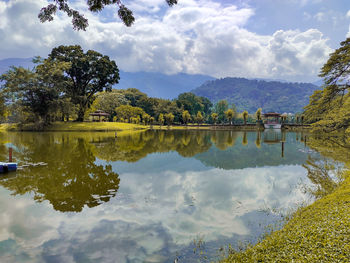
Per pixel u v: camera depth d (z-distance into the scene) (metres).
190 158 20.55
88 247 6.30
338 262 4.03
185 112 95.56
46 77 49.94
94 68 56.97
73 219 8.07
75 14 6.84
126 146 28.11
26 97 48.56
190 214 8.48
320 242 4.77
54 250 6.16
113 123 66.44
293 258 4.51
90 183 12.49
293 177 14.07
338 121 22.67
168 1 6.84
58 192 10.99
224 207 9.12
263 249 5.33
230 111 84.25
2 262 5.62
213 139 40.09
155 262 5.62
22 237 6.84
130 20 7.04
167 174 14.66
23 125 53.09
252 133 57.56
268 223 7.62
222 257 5.69
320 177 13.79
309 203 9.31
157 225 7.59
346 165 16.41
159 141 35.38
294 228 6.08
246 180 13.36
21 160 18.58
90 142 31.66
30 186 11.91
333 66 18.38
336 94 19.91
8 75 47.84
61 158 19.59
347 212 5.92
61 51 56.97
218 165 17.61
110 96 90.25
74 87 58.69
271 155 22.45
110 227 7.46
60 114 60.75
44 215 8.40
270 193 10.92
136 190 11.34
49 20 6.94
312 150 25.72
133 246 6.33
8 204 9.48
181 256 5.84
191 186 12.10
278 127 76.31
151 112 104.44
